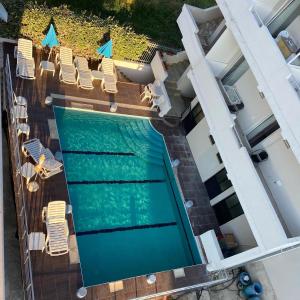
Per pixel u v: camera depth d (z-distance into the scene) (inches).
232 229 761.6
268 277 818.2
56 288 576.1
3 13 708.7
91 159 756.0
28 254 572.7
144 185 781.9
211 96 742.5
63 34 782.5
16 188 632.4
